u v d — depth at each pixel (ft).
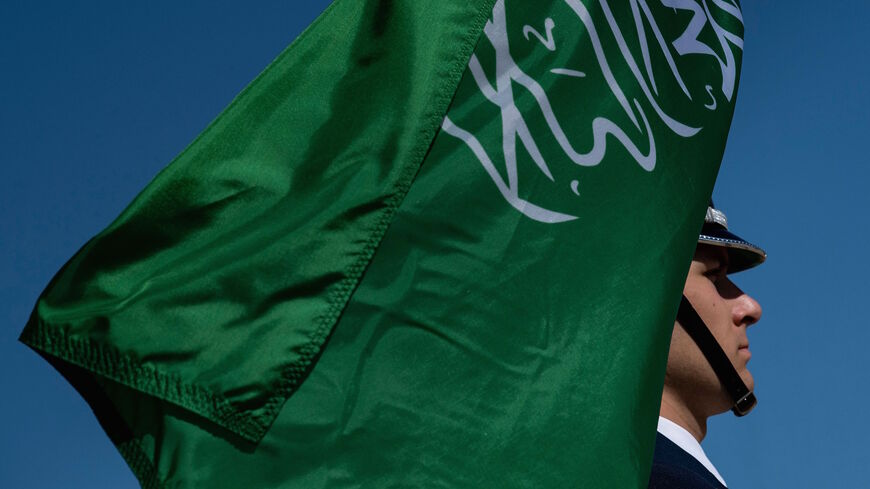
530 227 7.31
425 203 7.02
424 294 6.75
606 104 8.23
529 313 7.01
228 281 6.43
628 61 8.68
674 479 7.55
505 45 7.88
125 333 6.21
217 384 6.19
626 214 7.84
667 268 7.80
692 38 9.74
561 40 8.21
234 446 6.11
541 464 6.51
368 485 6.17
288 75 7.18
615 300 7.38
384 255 6.76
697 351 9.55
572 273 7.32
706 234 10.00
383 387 6.42
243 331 6.34
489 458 6.43
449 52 7.50
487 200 7.23
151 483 6.06
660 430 9.02
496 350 6.77
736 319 10.02
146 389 6.12
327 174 6.92
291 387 6.27
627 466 6.68
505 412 6.59
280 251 6.57
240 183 6.80
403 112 7.20
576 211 7.59
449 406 6.49
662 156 8.48
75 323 6.20
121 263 6.46
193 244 6.59
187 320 6.30
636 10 9.09
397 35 7.45
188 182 6.73
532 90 7.84
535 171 7.55
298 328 6.40
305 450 6.16
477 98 7.57
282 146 6.97
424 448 6.34
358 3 7.47
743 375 9.87
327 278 6.57
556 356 6.92
